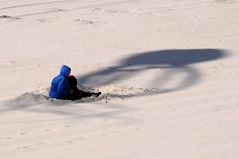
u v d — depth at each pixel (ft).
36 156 40.93
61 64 78.07
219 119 49.57
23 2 137.69
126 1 137.69
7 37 98.02
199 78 68.74
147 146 42.22
